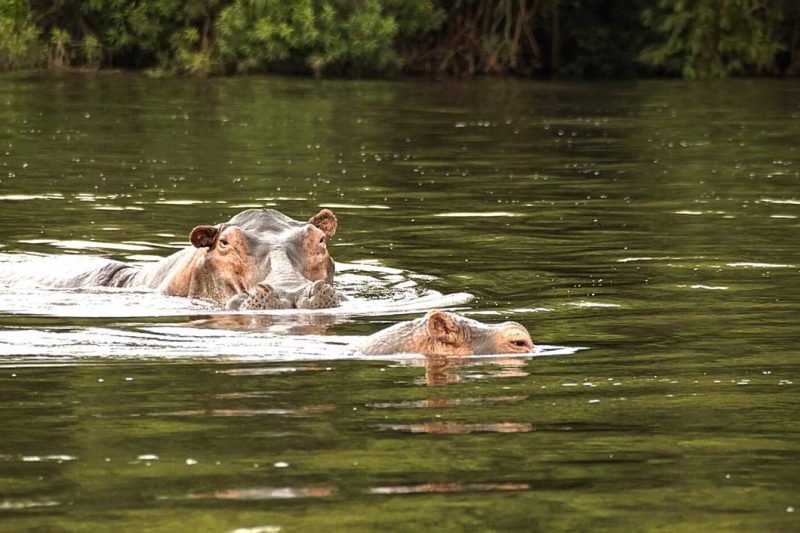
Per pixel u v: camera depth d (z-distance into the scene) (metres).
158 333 27.06
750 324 27.78
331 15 104.38
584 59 115.25
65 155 60.00
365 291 31.91
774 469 18.06
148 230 41.50
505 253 37.31
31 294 31.55
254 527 15.80
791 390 22.28
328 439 19.38
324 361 24.47
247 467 18.08
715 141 67.06
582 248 38.03
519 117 79.88
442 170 56.84
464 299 30.95
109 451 18.80
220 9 107.56
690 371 23.70
